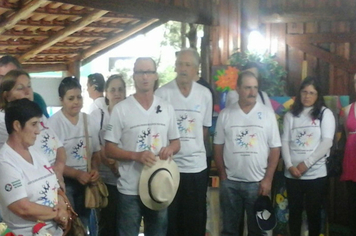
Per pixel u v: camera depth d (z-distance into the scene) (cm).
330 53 652
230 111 443
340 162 493
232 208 446
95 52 977
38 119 294
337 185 609
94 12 771
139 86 372
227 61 685
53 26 796
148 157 362
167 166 374
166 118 380
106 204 394
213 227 496
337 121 535
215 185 496
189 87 417
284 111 529
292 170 459
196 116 416
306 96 460
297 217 471
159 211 378
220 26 687
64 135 389
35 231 280
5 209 290
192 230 421
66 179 389
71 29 807
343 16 644
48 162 309
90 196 385
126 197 376
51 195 299
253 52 615
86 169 396
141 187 367
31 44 856
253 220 438
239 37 681
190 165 414
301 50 664
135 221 379
